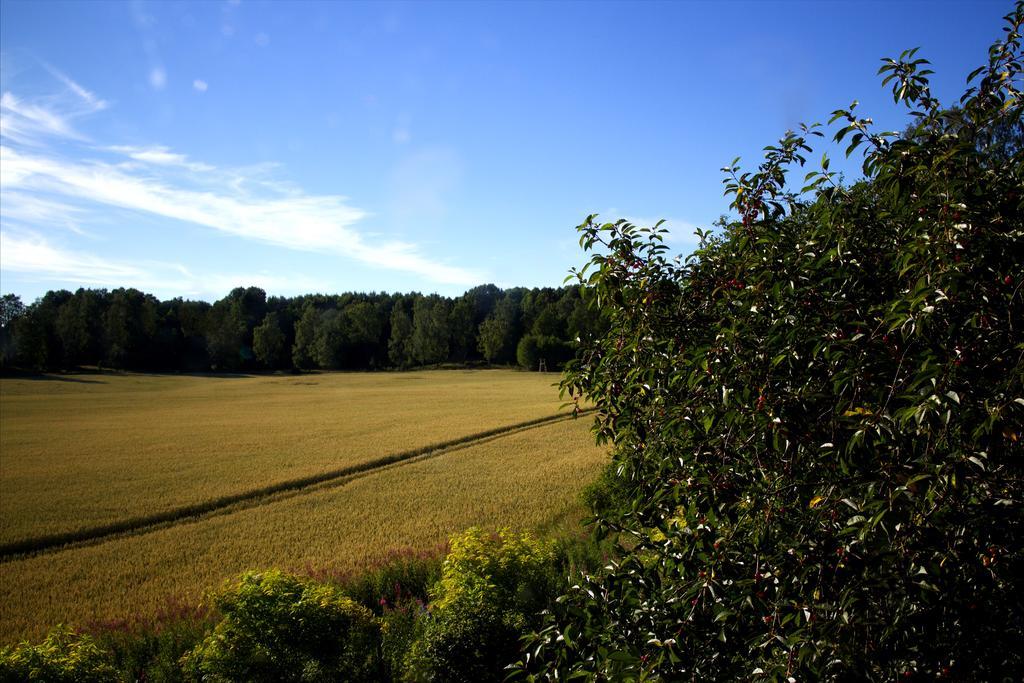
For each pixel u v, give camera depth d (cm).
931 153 300
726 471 346
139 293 14725
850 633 291
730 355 340
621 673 324
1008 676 285
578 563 1104
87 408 6134
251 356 13200
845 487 307
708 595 321
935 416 266
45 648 661
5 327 12650
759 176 390
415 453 3322
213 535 1928
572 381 467
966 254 282
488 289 14750
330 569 1529
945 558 270
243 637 702
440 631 728
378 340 13062
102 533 1997
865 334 312
